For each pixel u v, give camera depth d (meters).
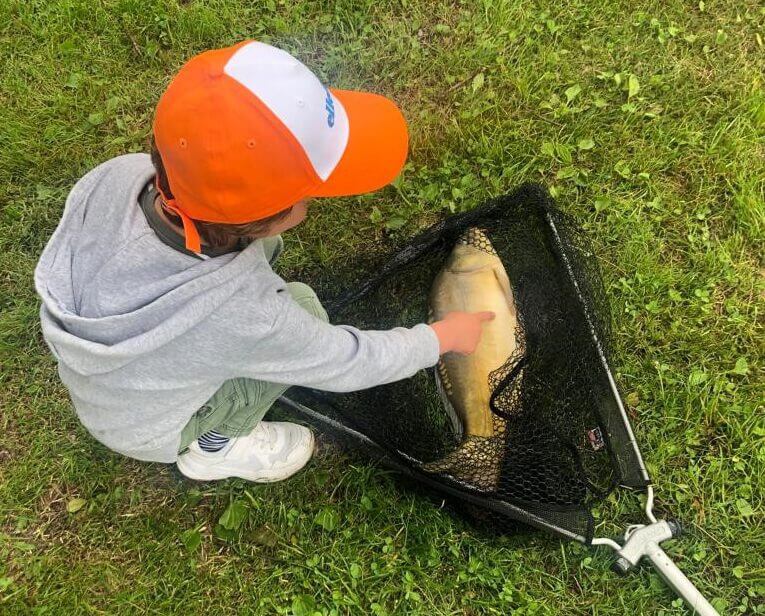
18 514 0.98
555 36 1.20
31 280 1.09
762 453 0.97
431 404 0.98
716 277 1.07
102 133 1.17
